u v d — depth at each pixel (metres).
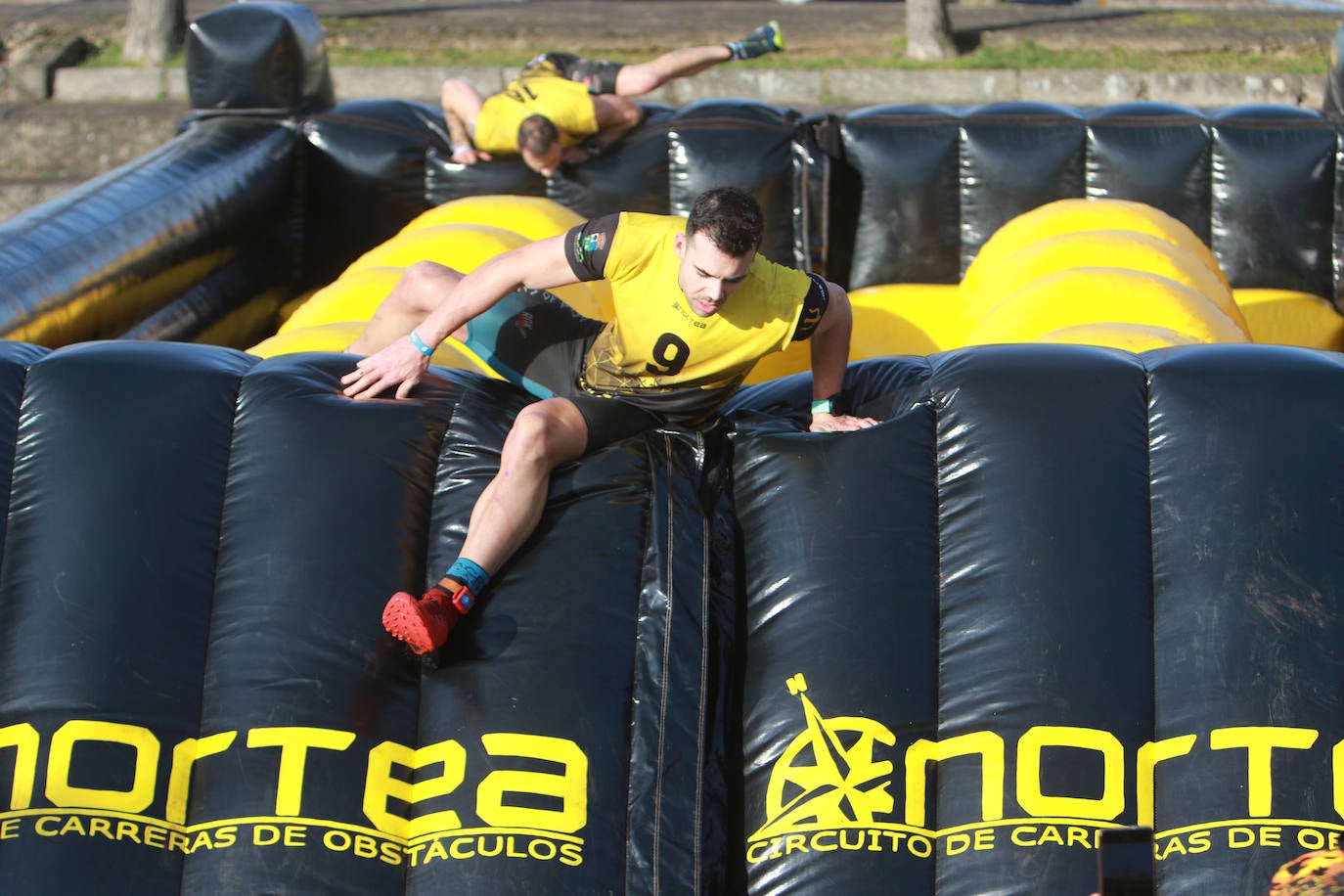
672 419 12.59
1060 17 40.53
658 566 11.85
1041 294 16.94
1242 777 11.00
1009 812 11.15
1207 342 14.96
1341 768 10.95
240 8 25.53
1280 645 11.25
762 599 12.01
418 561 11.88
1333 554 11.44
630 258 11.16
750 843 11.45
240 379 12.49
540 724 11.23
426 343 12.05
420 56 37.16
